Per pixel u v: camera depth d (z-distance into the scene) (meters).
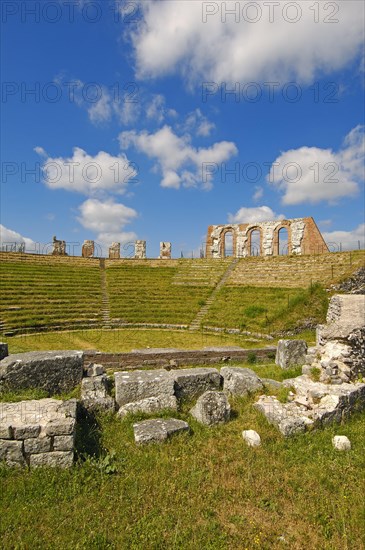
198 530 4.83
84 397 8.41
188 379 9.45
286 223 45.88
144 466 6.22
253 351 17.44
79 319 27.39
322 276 33.38
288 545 4.67
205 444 6.97
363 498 5.47
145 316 29.16
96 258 46.72
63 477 5.80
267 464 6.39
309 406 8.25
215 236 50.06
